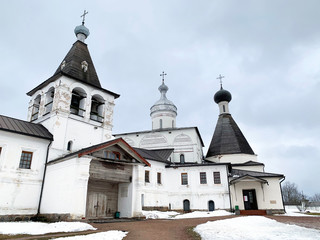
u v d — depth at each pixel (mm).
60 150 20578
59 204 16578
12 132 18359
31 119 24500
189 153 36562
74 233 11586
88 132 23188
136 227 13727
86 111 23531
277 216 21547
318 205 53312
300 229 11469
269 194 28422
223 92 46094
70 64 24781
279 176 28797
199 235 10664
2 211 16859
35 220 17938
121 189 20516
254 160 38438
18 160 18391
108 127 25078
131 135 40438
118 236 10469
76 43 27828
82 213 15766
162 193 29500
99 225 14680
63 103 21812
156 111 44844
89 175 17203
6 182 17438
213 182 29188
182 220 18359
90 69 26500
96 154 17984
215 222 14469
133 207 19359
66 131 21422
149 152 32750
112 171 18859
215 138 41594
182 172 30734
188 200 29438
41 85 24172
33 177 18812
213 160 39219
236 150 38125
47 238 10172
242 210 26516
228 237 9633
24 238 10258
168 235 10922
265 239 8852
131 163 19781
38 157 19422
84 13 30469
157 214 22453
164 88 48188
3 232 11672
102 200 19500
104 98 25641
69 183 16297
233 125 42406
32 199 18375
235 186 29234
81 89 23969
